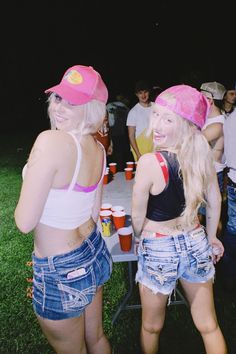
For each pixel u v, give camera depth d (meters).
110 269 1.69
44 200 1.35
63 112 1.43
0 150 10.04
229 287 3.02
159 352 2.44
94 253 1.57
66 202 1.40
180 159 1.66
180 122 1.65
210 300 1.89
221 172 3.28
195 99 1.66
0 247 4.04
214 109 3.15
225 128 2.80
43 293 1.50
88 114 1.44
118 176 3.95
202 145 1.68
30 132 13.23
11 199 5.67
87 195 1.48
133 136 4.68
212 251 2.00
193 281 1.83
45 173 1.31
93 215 1.71
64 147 1.35
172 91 1.68
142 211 1.76
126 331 2.66
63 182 1.37
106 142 4.49
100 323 1.83
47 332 1.58
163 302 1.87
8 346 2.56
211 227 1.98
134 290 3.14
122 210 2.65
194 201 1.70
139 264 1.87
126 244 2.24
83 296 1.52
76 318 1.56
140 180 1.70
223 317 2.75
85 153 1.44
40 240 1.47
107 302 3.00
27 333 2.67
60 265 1.46
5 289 3.23
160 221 1.75
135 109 4.61
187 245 1.76
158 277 1.78
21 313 2.90
